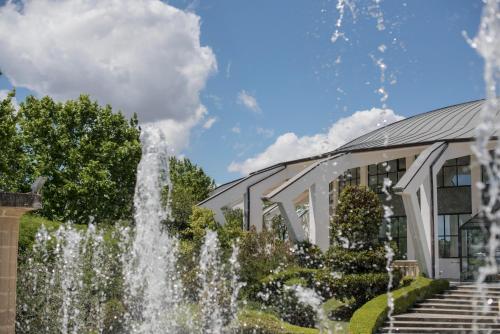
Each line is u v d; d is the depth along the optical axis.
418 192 27.94
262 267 20.41
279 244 21.50
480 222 23.41
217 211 27.67
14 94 26.28
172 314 16.75
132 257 17.11
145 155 15.26
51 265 15.94
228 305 17.34
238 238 22.12
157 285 17.02
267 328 15.18
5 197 9.81
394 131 33.12
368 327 15.84
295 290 19.03
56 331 15.12
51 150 32.31
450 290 20.77
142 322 16.12
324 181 25.77
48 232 16.41
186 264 20.58
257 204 28.25
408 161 28.42
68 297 15.81
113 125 34.28
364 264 19.94
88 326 15.49
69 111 33.03
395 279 19.86
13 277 10.10
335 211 21.16
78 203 31.84
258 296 19.56
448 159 24.70
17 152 29.97
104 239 17.56
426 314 18.44
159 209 16.55
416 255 22.23
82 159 32.44
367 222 20.42
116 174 33.34
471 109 31.05
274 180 29.02
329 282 19.45
